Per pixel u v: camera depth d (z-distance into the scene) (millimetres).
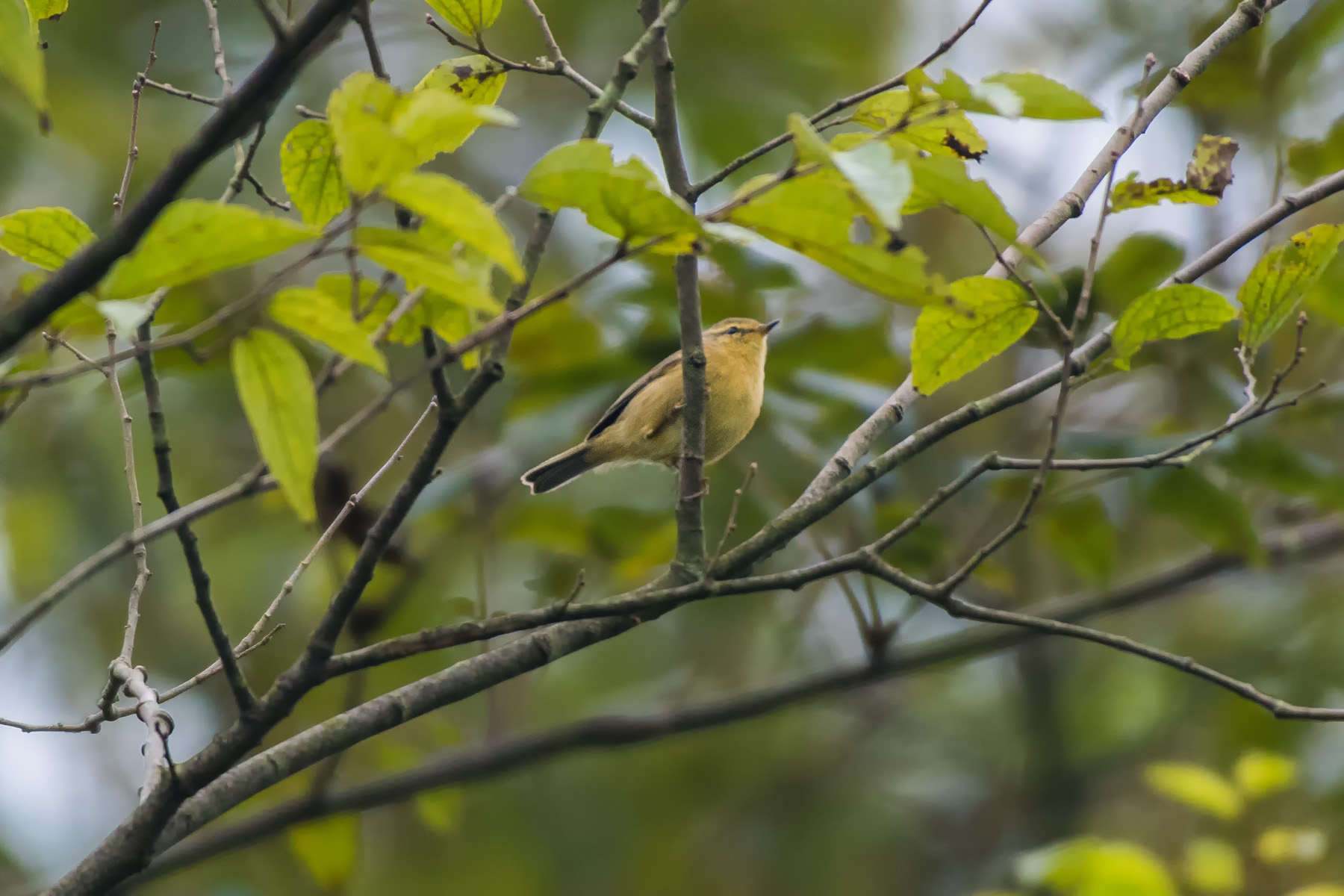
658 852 14391
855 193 4367
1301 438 11570
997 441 14141
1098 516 10773
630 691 15125
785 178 4477
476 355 5684
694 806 14961
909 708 16109
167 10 15172
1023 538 14086
